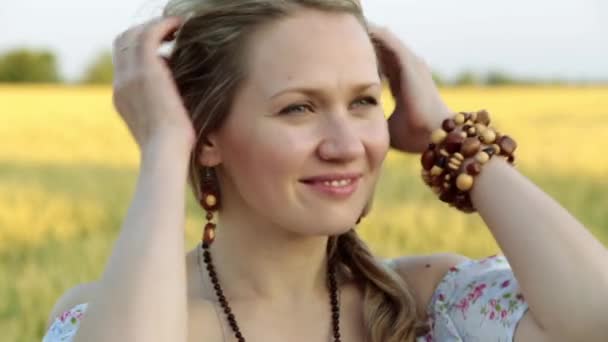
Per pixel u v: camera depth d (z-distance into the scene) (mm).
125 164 14359
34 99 24188
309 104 2051
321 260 2299
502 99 22234
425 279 2457
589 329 2059
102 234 9664
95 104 22688
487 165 2297
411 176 11594
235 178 2135
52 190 11867
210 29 2117
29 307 6777
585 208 10320
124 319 1945
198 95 2176
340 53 2051
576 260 2111
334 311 2297
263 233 2236
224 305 2262
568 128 16359
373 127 2092
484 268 2361
